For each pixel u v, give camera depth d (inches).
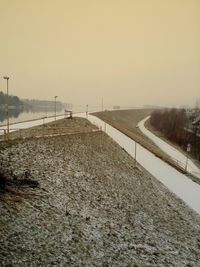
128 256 837.2
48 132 1806.1
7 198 896.9
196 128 4338.1
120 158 1828.2
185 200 1533.0
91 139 1900.8
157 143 3695.9
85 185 1232.8
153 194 1444.4
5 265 635.5
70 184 1182.3
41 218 866.8
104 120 3639.3
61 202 1011.9
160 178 1786.4
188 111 5999.0
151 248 922.1
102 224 978.7
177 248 977.5
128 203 1227.9
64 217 925.2
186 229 1173.1
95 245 839.1
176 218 1249.4
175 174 1964.8
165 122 5295.3
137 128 4931.1
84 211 1019.3
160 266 828.6
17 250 700.0
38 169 1193.4
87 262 750.5
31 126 2265.0
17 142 1366.9
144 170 1812.3
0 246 690.2
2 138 1462.8
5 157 1182.9
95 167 1483.8
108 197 1215.6
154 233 1040.8
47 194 1025.5
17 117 4963.1
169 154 3058.6
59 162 1343.5
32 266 665.0
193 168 2556.6
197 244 1058.7
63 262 717.3
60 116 3582.7
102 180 1364.4
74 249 785.6
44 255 718.5
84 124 2603.3
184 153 3324.3
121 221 1049.5
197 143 3585.1
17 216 829.2
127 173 1600.6
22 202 908.0
